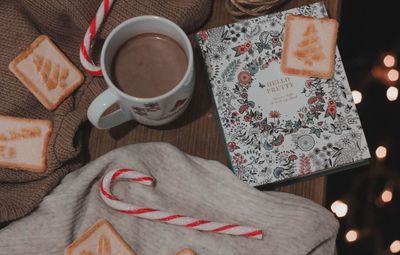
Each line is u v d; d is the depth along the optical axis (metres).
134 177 0.76
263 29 0.81
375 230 1.33
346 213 1.33
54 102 0.80
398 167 1.33
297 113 0.79
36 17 0.82
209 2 0.82
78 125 0.78
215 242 0.75
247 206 0.77
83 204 0.77
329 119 0.79
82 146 0.82
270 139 0.79
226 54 0.81
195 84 0.83
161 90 0.75
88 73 0.81
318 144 0.79
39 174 0.79
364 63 1.33
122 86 0.74
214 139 0.83
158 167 0.79
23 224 0.75
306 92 0.80
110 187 0.77
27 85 0.79
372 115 1.32
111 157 0.78
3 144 0.79
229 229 0.74
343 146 0.79
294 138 0.79
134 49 0.75
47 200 0.77
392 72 1.25
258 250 0.75
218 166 0.78
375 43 1.32
